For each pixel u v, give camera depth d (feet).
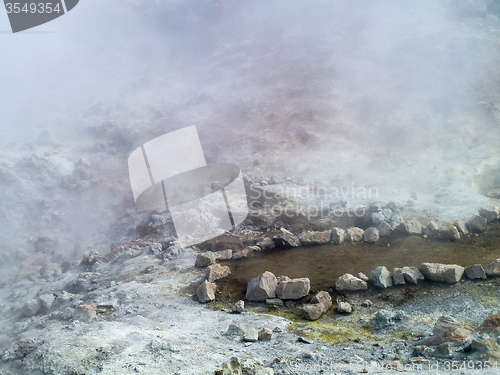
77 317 27.17
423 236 34.58
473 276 27.35
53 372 17.52
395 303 26.27
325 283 29.19
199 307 27.91
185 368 17.57
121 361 18.02
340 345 21.45
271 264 32.91
